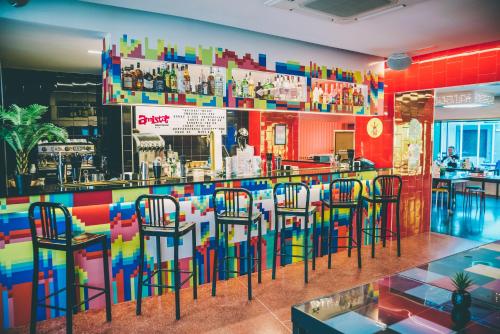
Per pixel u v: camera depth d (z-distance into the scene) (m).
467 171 9.88
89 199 3.48
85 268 3.49
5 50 4.74
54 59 5.31
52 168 6.13
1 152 5.03
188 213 3.99
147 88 4.29
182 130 7.30
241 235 4.36
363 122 6.80
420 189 6.45
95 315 3.38
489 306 2.00
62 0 3.66
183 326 3.13
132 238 3.71
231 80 4.78
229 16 4.08
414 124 6.28
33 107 4.35
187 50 4.38
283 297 3.71
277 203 4.28
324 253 5.13
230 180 4.21
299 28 4.53
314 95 6.02
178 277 3.26
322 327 1.81
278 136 8.34
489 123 11.31
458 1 3.57
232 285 4.05
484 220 7.42
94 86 6.62
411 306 2.02
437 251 5.31
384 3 3.47
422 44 5.34
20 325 3.26
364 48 5.55
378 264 4.72
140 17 4.07
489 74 5.24
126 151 6.66
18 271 3.23
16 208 3.20
